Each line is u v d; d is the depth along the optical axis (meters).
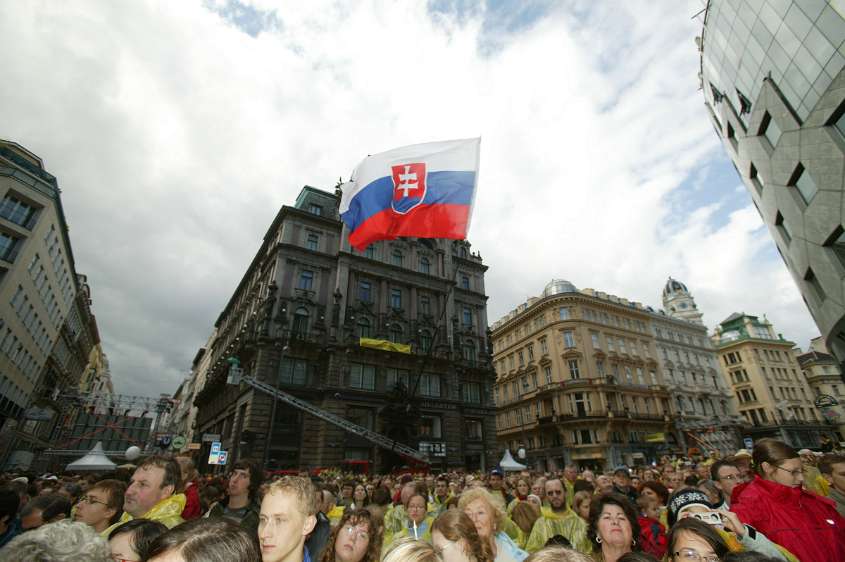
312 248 37.22
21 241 31.00
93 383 94.25
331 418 28.86
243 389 31.89
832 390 71.69
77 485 7.23
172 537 2.18
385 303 37.75
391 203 12.30
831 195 18.56
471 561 3.38
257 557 2.29
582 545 5.55
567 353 49.59
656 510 6.00
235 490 5.38
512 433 53.66
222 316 56.16
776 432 60.22
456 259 45.47
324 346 32.41
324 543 4.21
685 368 58.72
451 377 37.22
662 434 47.06
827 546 3.96
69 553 1.89
